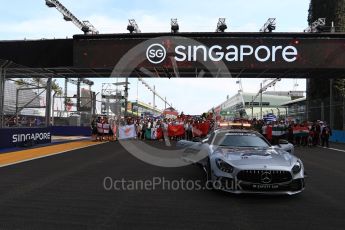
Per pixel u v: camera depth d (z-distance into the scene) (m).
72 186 7.87
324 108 30.91
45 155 14.30
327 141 21.61
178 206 6.21
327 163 13.07
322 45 20.98
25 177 8.98
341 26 32.38
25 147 17.62
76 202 6.41
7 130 16.30
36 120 25.66
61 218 5.41
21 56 22.34
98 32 22.31
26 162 12.01
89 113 32.38
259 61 21.00
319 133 22.42
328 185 8.45
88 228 4.95
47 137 20.56
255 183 6.53
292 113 38.53
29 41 22.31
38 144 19.31
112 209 5.96
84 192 7.27
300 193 7.45
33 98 22.56
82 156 14.12
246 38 21.09
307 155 16.25
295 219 5.50
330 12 32.75
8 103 20.19
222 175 6.80
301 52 20.98
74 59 21.70
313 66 20.92
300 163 7.05
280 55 20.98
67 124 31.56
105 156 14.20
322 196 7.18
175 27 21.16
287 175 6.61
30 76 24.59
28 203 6.30
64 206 6.12
